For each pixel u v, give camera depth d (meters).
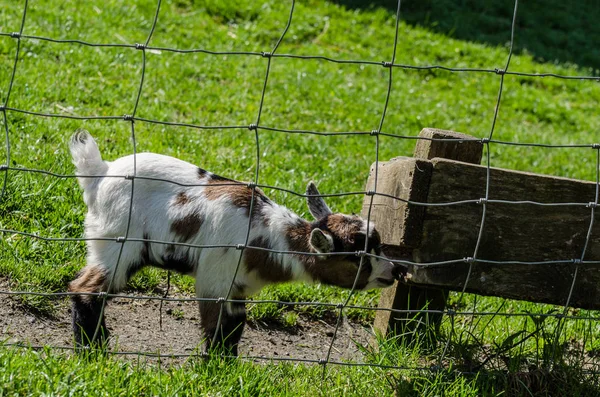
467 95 12.74
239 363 4.39
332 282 4.96
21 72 8.30
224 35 11.85
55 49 9.24
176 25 11.68
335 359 5.18
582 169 10.22
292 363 4.79
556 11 18.14
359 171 8.35
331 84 11.09
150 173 4.71
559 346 4.79
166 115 8.29
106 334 4.64
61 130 7.14
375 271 4.88
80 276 4.68
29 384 3.74
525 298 4.64
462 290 4.59
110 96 8.41
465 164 4.52
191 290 5.72
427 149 5.06
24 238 5.51
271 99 9.91
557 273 4.64
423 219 4.52
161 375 4.11
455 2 16.92
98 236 4.67
